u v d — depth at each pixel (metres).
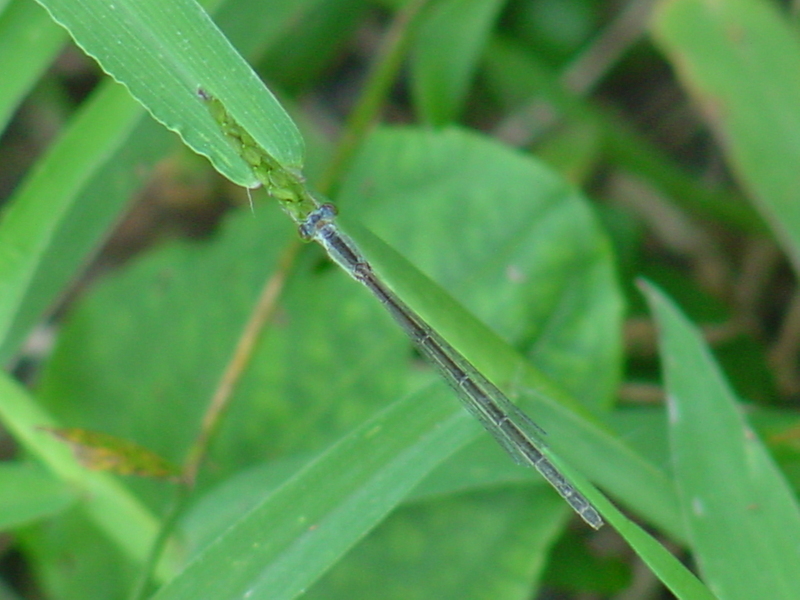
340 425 0.34
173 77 0.30
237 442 0.34
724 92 0.34
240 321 0.34
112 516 0.33
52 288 0.34
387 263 0.31
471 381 0.31
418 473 0.31
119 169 0.33
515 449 0.31
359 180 0.34
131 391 0.34
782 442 0.32
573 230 0.34
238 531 0.31
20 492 0.33
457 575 0.33
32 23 0.32
